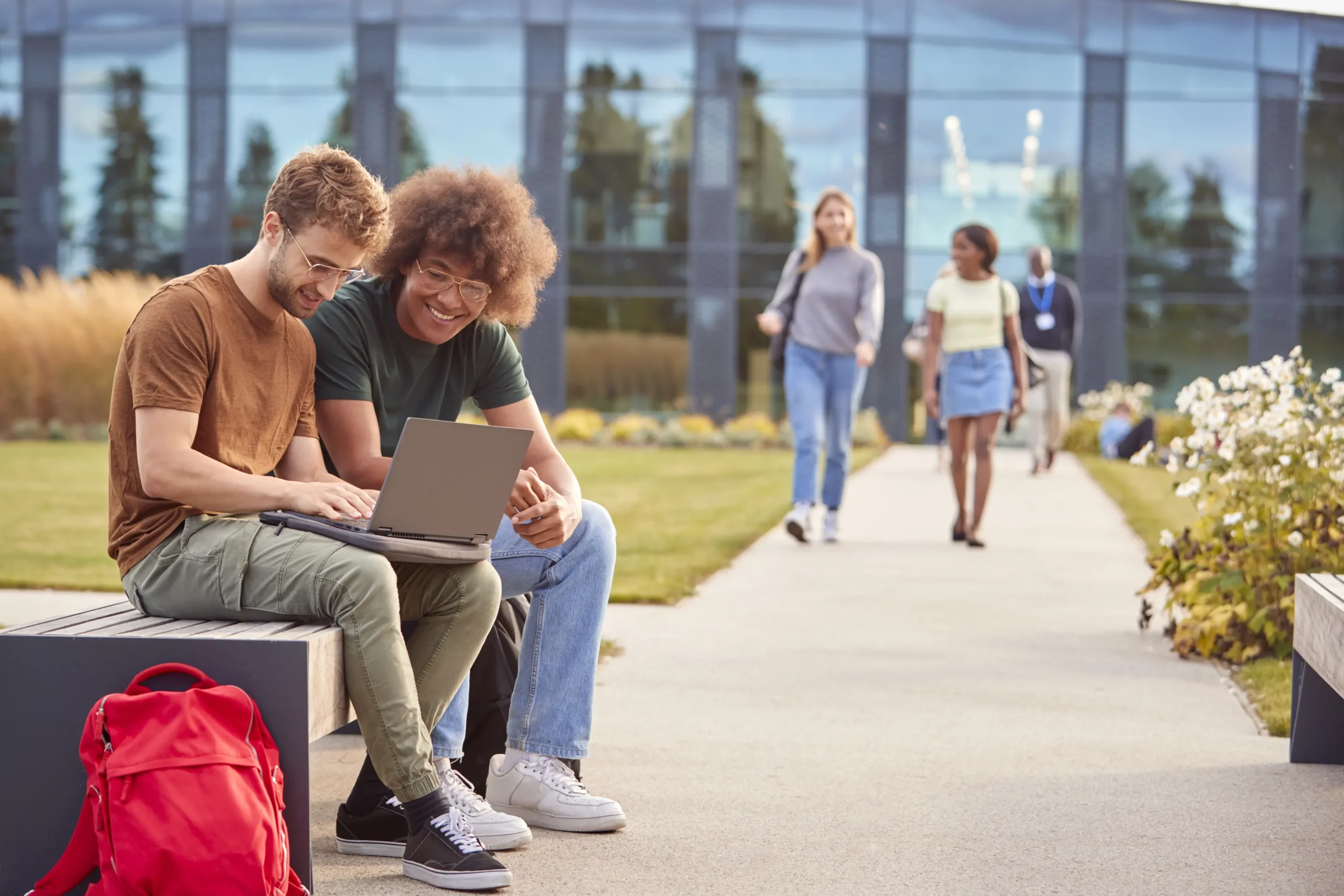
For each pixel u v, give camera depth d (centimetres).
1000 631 578
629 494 1186
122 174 2361
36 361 1958
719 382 2344
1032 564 788
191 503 264
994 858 294
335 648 258
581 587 316
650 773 361
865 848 300
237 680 245
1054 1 2309
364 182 271
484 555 282
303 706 245
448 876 270
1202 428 540
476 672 327
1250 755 381
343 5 2341
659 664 507
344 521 276
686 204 2350
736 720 421
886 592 684
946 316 871
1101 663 512
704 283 2345
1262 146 2309
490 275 306
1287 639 495
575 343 2359
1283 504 513
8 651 247
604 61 2344
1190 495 541
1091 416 2030
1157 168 2322
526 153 2348
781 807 331
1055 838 307
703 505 1091
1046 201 2327
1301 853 297
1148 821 320
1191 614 528
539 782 314
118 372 276
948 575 743
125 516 276
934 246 2330
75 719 246
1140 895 272
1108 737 402
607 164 2350
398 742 266
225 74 2347
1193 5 2305
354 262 274
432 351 321
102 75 2353
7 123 2361
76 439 1928
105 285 2008
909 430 2312
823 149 2334
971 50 2319
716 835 309
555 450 339
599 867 287
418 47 2347
